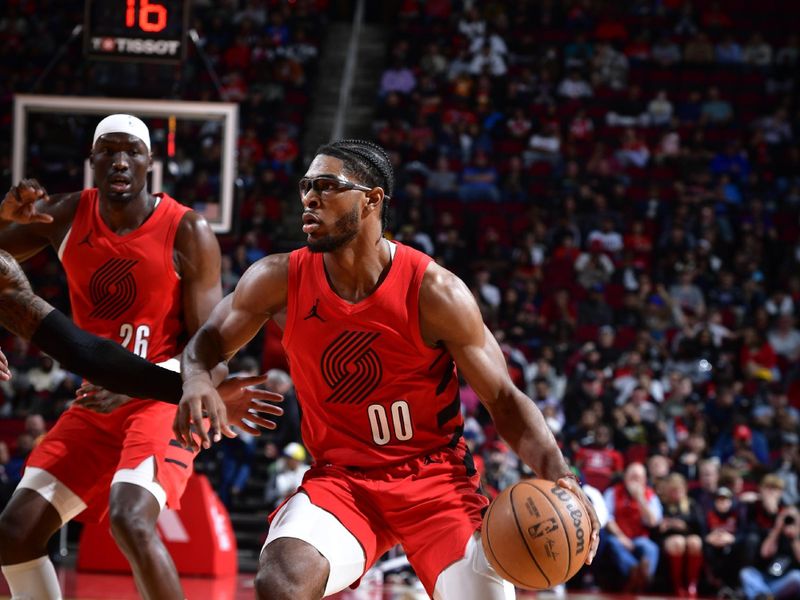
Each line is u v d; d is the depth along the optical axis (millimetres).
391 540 3826
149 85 11211
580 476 12086
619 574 11227
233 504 13133
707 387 15203
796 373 15891
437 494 3697
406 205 18188
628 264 17578
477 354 3686
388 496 3707
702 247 17750
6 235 4719
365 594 10023
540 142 20078
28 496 4379
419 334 3654
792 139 21359
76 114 10820
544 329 16094
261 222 17844
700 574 11195
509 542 3346
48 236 4746
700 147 20203
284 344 3791
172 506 4512
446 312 3621
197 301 4719
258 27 22062
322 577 3465
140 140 4645
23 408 14180
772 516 11445
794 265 18266
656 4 23547
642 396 13750
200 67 20953
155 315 4695
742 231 18562
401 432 3756
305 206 3652
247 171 19031
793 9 23828
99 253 4652
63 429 4555
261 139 20094
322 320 3674
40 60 20531
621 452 12945
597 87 21625
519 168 19562
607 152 20391
